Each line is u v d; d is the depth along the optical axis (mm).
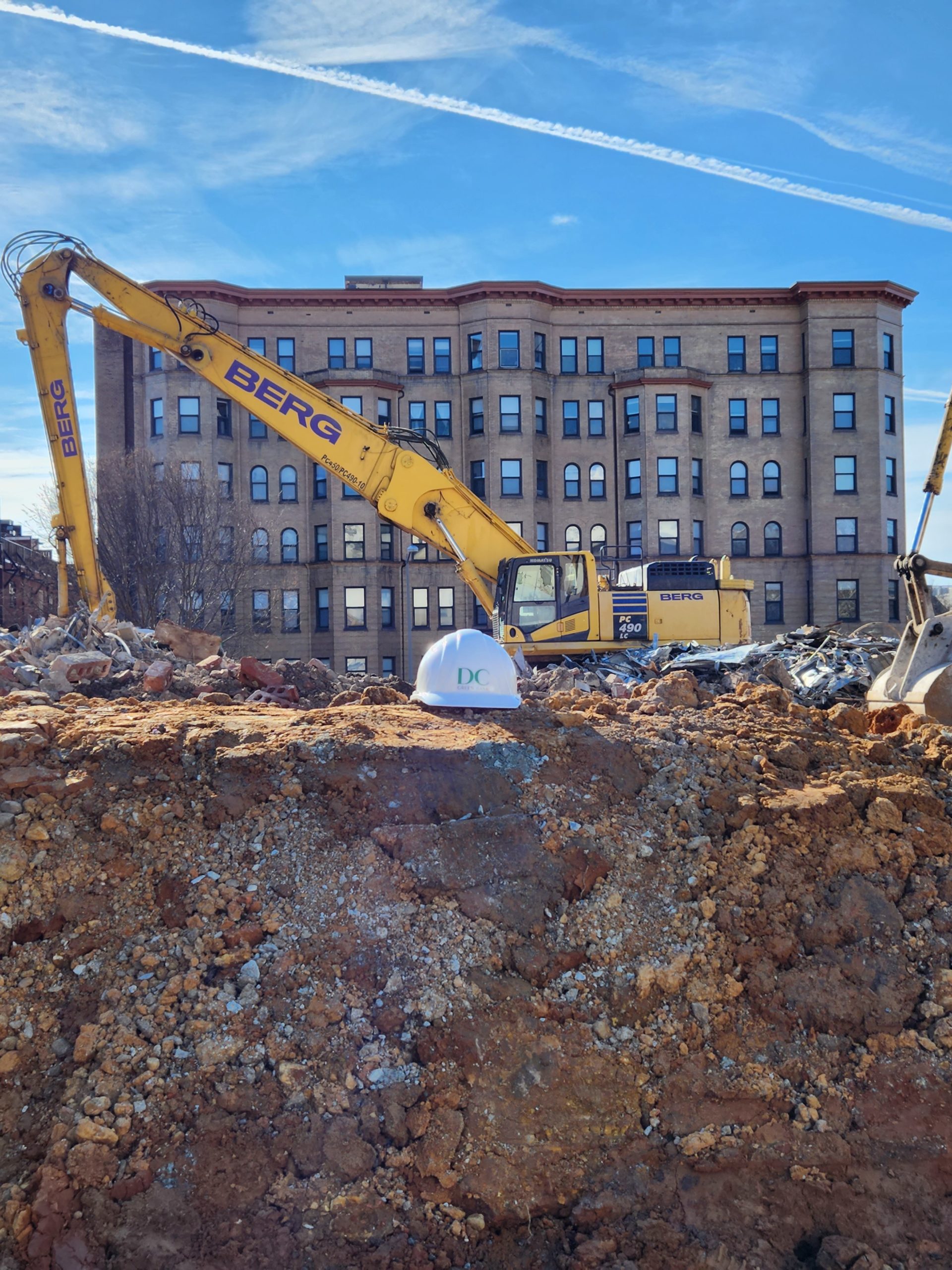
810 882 5684
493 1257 4273
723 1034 5027
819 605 39781
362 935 5176
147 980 4914
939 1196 4539
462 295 39656
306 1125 4477
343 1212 4250
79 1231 4094
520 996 5000
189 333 16188
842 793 6152
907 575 9469
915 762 6922
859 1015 5094
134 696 10891
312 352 39594
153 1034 4695
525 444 39375
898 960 5336
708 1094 4809
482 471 39469
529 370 39531
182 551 30969
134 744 5984
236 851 5543
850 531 40062
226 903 5270
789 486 40656
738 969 5281
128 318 16047
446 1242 4266
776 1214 4477
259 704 9375
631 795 6242
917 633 9227
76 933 5090
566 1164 4543
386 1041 4805
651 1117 4742
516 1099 4668
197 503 32125
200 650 16547
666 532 39469
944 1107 4777
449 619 39469
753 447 40688
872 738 7426
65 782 5656
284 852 5555
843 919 5477
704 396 40594
